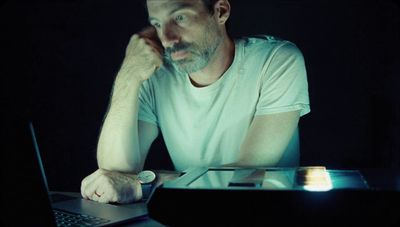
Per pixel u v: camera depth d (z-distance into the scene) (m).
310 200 0.85
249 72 1.63
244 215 0.87
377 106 2.22
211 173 1.12
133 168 1.57
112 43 2.35
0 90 2.32
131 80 1.60
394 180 0.98
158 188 0.91
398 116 2.12
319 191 0.86
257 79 1.62
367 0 2.17
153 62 1.60
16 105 2.36
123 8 2.31
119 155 1.56
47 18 2.34
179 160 1.78
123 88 1.60
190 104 1.69
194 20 1.52
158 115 1.75
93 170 2.44
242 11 2.31
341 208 0.85
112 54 2.36
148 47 1.61
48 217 0.98
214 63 1.62
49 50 2.37
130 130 1.57
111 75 2.37
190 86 1.67
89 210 1.23
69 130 2.42
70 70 2.39
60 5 2.33
